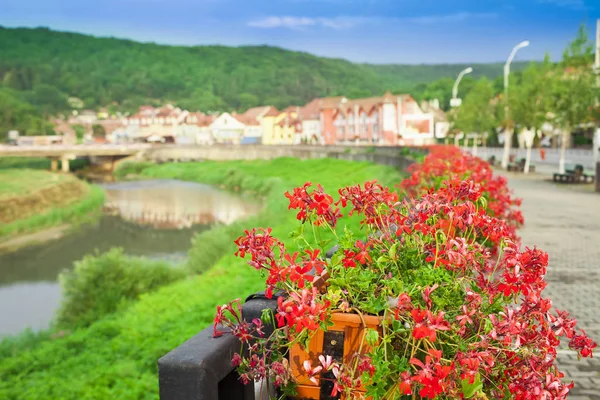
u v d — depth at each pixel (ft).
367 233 10.61
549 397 7.80
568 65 99.66
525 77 121.60
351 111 345.51
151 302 51.31
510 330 7.81
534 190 82.02
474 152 186.19
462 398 7.52
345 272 9.01
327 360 7.63
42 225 153.69
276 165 256.32
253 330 7.93
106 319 51.06
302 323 7.25
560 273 32.76
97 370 36.35
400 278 9.04
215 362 7.07
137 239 137.08
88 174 322.14
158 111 531.09
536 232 46.65
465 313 7.80
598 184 79.66
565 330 8.26
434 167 36.27
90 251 125.39
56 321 59.57
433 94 530.27
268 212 110.83
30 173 222.69
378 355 7.59
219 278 54.65
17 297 91.30
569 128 103.40
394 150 207.21
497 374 8.30
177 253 122.31
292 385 8.30
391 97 319.06
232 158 336.08
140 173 314.14
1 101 552.82
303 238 9.44
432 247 9.75
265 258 8.09
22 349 46.83
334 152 249.75
